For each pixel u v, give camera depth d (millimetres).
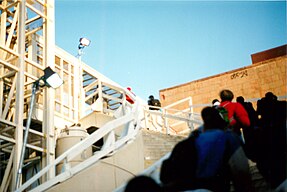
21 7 13234
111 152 9156
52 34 14172
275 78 19500
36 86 9727
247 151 5879
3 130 11625
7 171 11070
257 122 7391
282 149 5449
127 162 8867
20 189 7883
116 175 8570
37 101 13828
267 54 23031
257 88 19781
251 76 20109
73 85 16781
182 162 3998
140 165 9062
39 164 12266
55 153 12695
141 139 9477
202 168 4078
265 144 5609
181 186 3906
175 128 19266
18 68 12281
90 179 8266
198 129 4648
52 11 14539
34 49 14570
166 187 3848
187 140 4211
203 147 4184
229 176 4480
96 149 14164
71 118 15953
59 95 15641
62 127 15070
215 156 4133
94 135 8734
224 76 20750
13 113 12734
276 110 6262
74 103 16422
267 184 5598
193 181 3975
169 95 21859
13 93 12883
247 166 4230
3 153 12336
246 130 6043
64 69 16594
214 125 4461
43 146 12312
